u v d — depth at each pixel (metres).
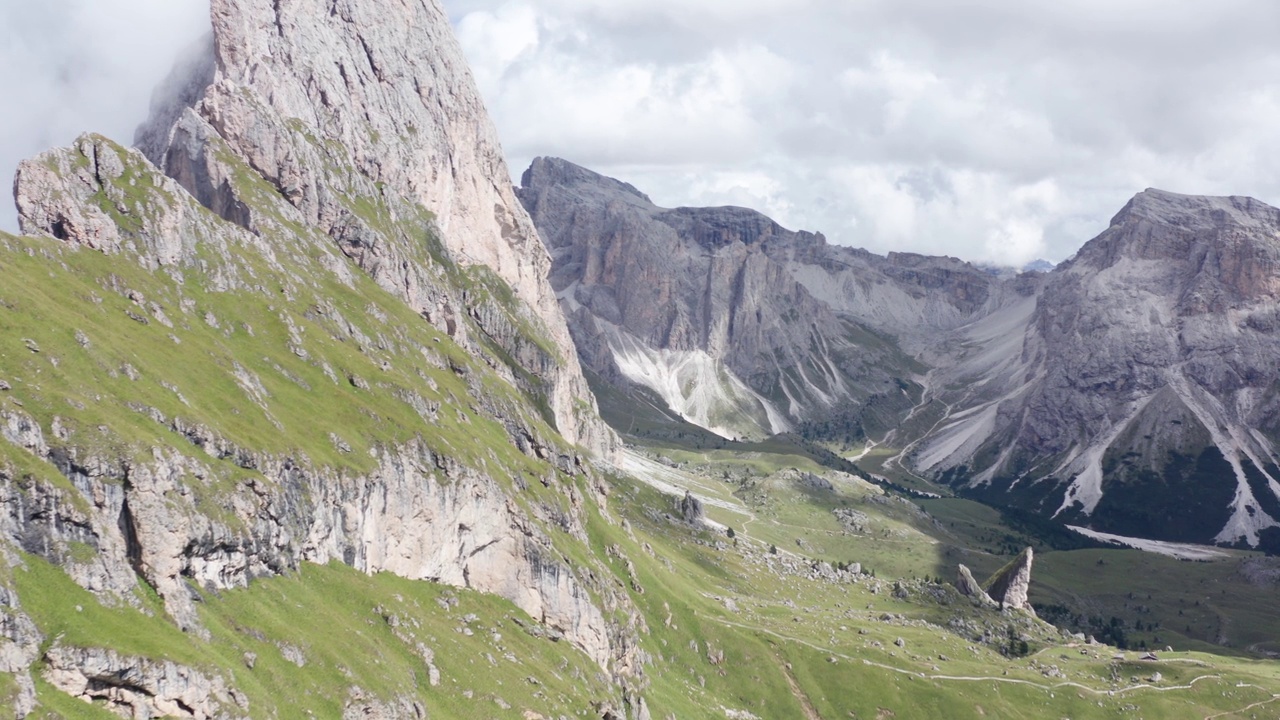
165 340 198.12
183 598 145.12
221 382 196.88
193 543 151.25
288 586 174.88
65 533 130.62
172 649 131.12
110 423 147.75
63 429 141.00
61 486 132.25
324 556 192.62
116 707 121.94
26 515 127.19
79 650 119.62
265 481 177.75
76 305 184.62
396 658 181.75
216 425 176.62
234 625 153.38
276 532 176.50
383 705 163.12
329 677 159.62
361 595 190.50
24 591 120.62
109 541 135.38
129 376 169.88
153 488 146.12
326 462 199.25
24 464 130.00
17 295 166.12
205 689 131.50
